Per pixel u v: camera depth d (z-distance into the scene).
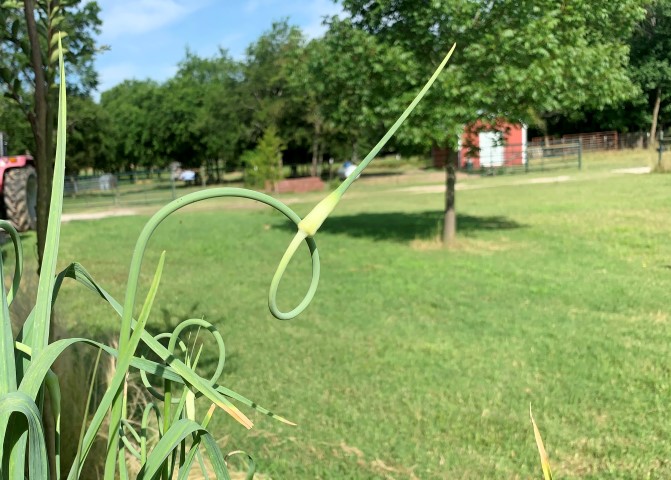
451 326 5.20
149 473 0.98
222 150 37.59
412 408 3.60
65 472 2.23
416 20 8.23
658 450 3.04
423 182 28.20
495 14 8.02
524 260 7.86
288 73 10.76
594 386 3.82
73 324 3.56
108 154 45.59
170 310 5.94
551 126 44.91
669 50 36.03
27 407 0.75
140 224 13.81
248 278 7.57
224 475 1.05
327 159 46.06
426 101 8.35
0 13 1.56
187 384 1.13
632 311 5.43
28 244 8.97
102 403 0.93
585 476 2.84
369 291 6.57
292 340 4.94
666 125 43.44
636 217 10.84
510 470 2.91
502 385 3.89
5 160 12.25
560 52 8.02
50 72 1.60
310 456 3.09
